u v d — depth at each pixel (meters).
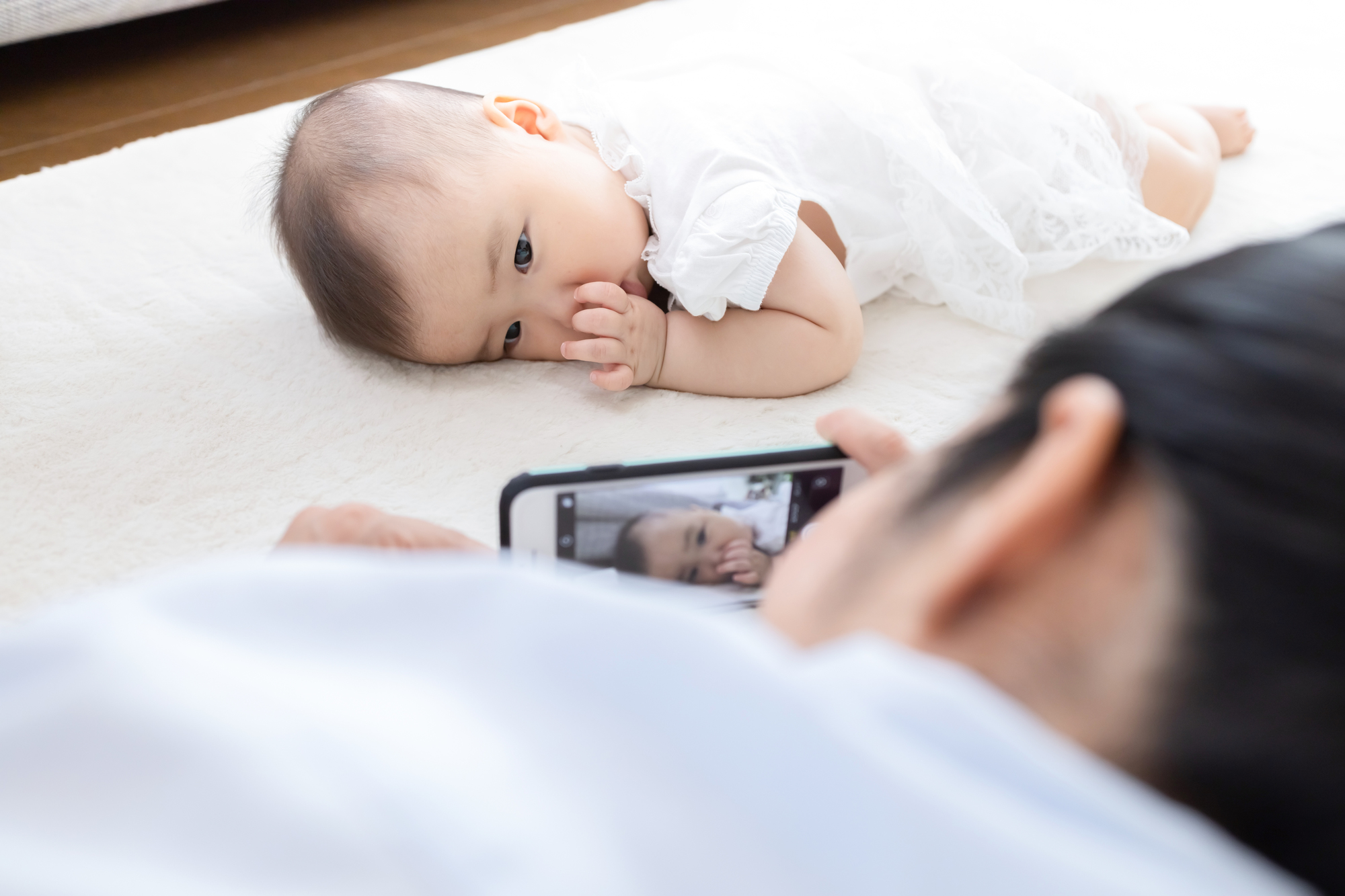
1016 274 0.95
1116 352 0.26
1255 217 1.08
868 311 0.99
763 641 0.25
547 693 0.24
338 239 0.85
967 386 0.88
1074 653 0.24
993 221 0.92
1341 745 0.23
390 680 0.24
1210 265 0.28
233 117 1.43
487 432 0.83
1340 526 0.23
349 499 0.77
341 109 0.90
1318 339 0.25
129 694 0.23
